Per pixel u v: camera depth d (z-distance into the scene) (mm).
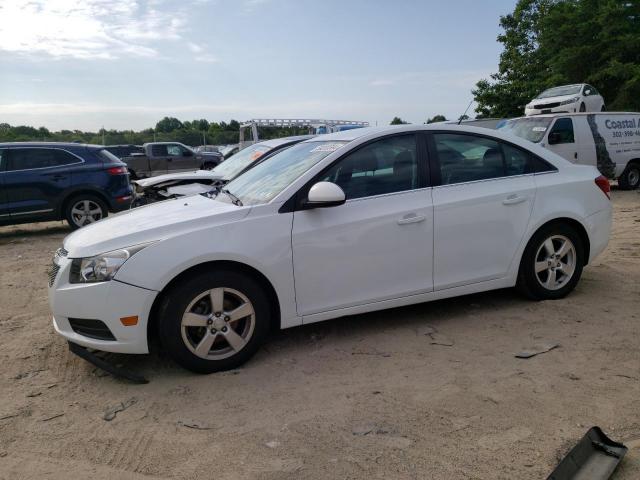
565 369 3592
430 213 4270
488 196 4480
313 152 4461
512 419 3021
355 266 4082
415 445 2816
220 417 3188
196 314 3664
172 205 4500
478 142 4605
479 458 2689
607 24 26625
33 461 2828
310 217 3953
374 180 4219
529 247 4727
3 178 9961
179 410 3295
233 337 3766
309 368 3779
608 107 27188
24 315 5297
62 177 10352
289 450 2822
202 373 3748
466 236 4418
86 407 3387
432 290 4371
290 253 3873
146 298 3545
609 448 2668
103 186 10633
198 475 2656
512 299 4992
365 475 2594
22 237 10656
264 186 4309
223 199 4465
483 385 3418
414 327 4441
